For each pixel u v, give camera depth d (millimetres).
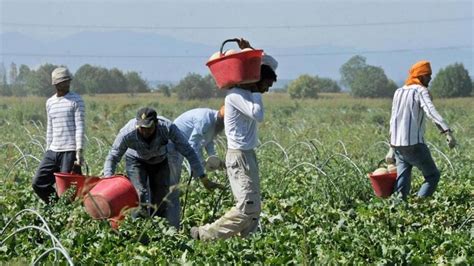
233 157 12727
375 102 98500
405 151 16172
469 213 15453
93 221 12945
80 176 13945
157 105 80250
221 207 15562
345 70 198625
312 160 22781
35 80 123312
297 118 56438
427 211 15586
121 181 12992
